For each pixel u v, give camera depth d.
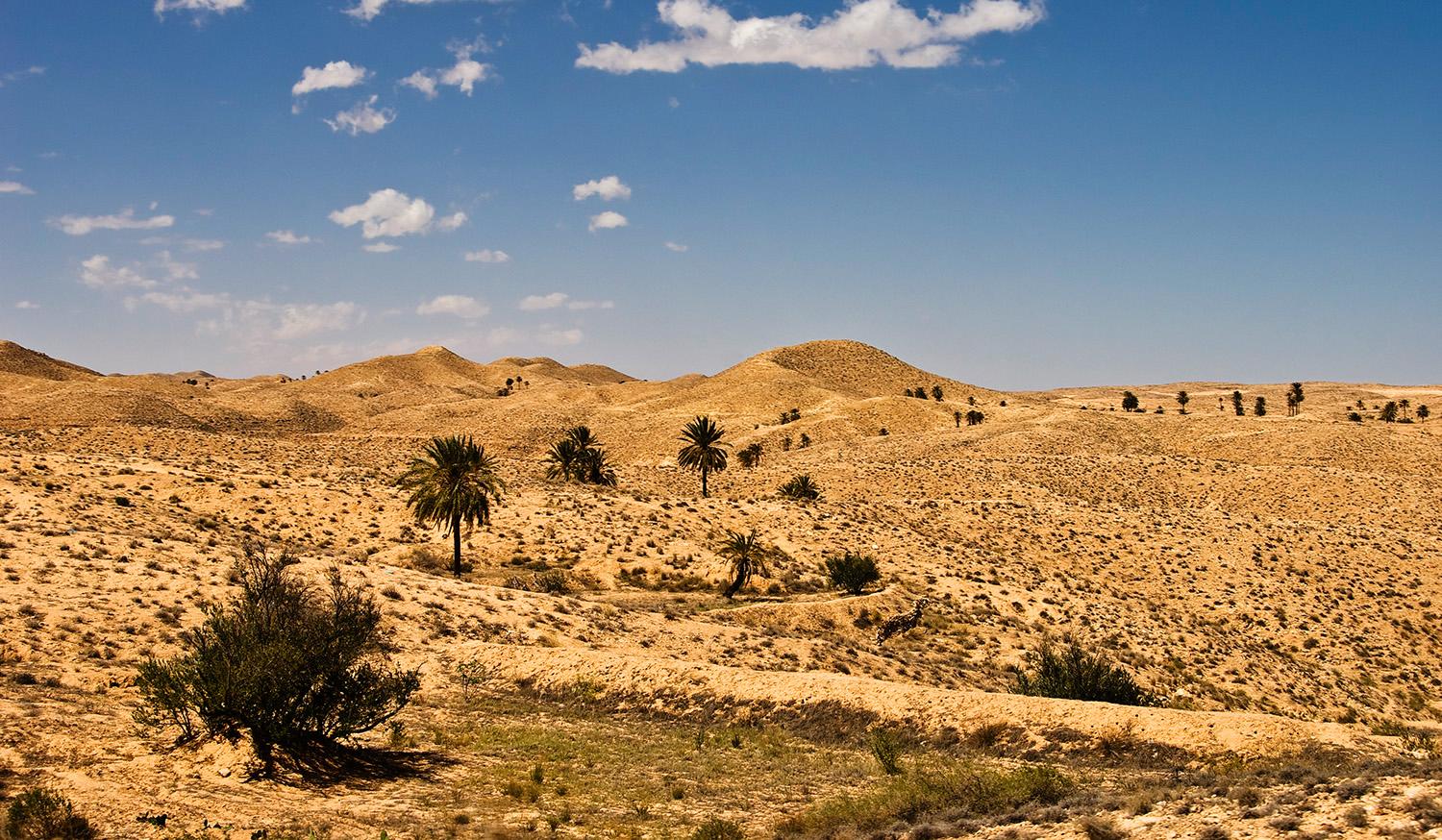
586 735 31.14
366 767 24.44
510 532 71.50
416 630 42.34
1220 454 167.75
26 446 91.69
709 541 75.44
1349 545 89.00
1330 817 16.42
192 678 23.30
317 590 43.34
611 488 90.69
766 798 24.50
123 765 21.31
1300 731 29.28
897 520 89.81
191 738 23.17
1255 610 74.81
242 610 25.72
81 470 69.75
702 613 57.44
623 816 21.98
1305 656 67.44
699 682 36.31
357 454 141.62
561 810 21.95
